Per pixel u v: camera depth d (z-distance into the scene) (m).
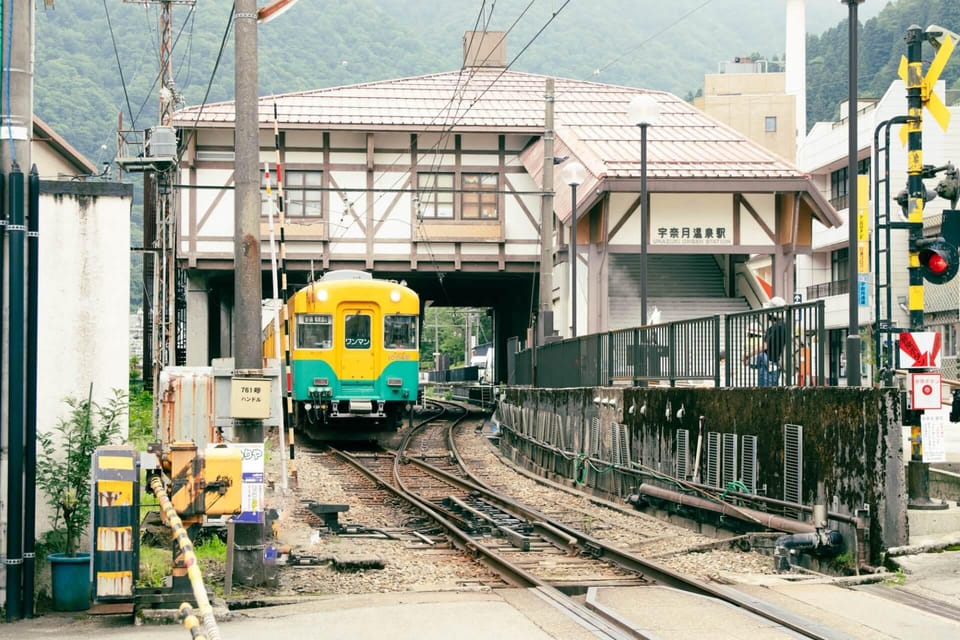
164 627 14.66
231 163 61.56
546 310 45.94
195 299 63.19
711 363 26.41
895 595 16.69
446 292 80.12
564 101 67.81
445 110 64.25
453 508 30.03
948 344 64.06
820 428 20.30
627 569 19.81
